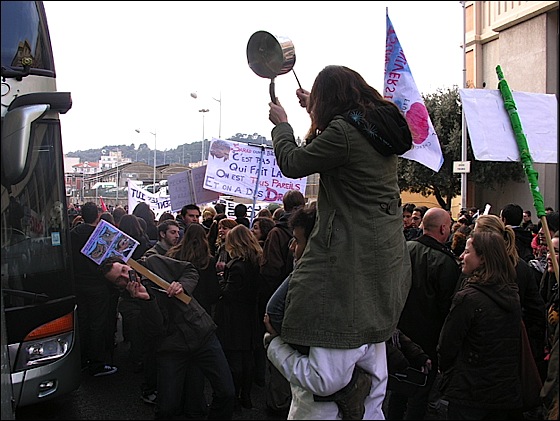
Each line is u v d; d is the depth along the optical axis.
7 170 3.01
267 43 2.74
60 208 4.30
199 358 4.27
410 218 8.84
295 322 2.42
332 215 2.44
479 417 3.41
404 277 2.58
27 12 3.98
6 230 3.98
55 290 4.22
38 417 4.42
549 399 3.11
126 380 6.13
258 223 6.60
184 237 5.24
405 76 5.04
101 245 3.94
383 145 2.42
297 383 2.48
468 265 3.50
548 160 4.26
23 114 3.03
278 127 2.63
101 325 6.22
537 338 4.30
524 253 5.68
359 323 2.35
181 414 4.38
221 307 5.22
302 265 2.46
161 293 4.16
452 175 20.56
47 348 4.14
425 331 4.20
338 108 2.50
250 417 5.06
